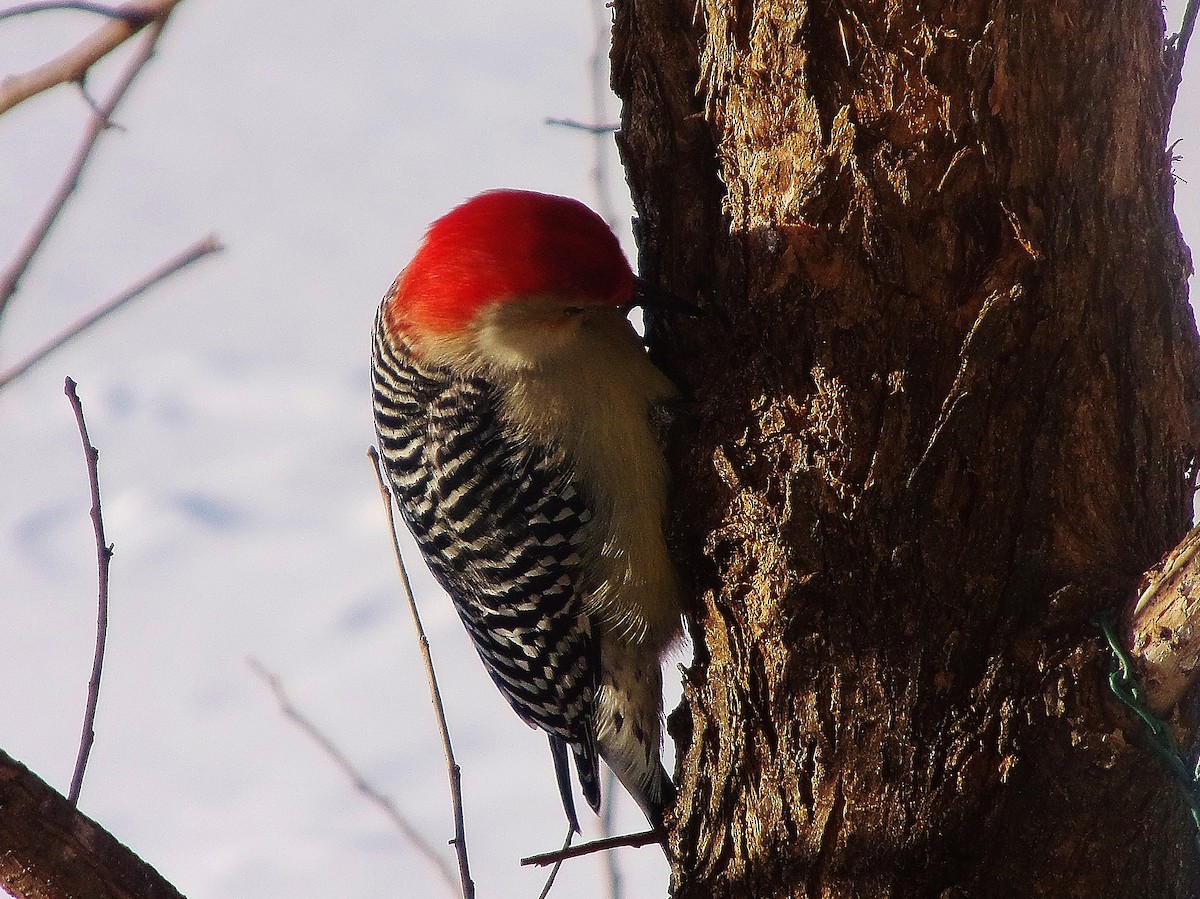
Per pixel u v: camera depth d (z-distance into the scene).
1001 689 6.54
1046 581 6.55
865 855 6.70
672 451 8.07
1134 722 6.34
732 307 7.45
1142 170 6.64
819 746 6.85
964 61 6.54
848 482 6.84
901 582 6.73
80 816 5.59
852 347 6.86
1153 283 6.69
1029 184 6.57
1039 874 6.48
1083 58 6.51
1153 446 6.76
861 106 6.73
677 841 7.55
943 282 6.69
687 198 7.73
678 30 7.59
